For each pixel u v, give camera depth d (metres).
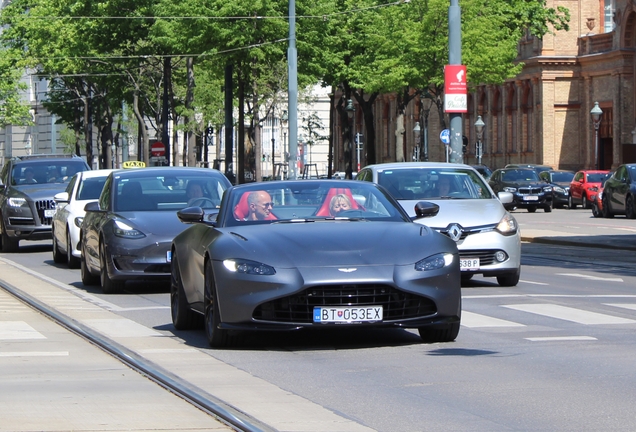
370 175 21.81
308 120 110.88
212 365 11.31
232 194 13.68
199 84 81.12
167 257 19.11
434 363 11.27
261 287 11.71
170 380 10.23
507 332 13.52
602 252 30.78
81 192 26.42
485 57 60.41
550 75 85.00
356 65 69.06
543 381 10.12
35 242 38.12
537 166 69.00
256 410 8.89
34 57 89.12
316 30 65.12
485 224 19.23
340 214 13.37
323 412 8.80
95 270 20.56
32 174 33.69
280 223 13.05
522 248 32.84
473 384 10.03
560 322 14.45
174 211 20.02
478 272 19.06
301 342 12.98
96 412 8.84
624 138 79.62
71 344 12.97
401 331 13.82
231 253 12.07
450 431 8.13
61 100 96.19
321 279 11.59
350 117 74.75
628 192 48.94
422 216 13.96
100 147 99.88
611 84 81.06
